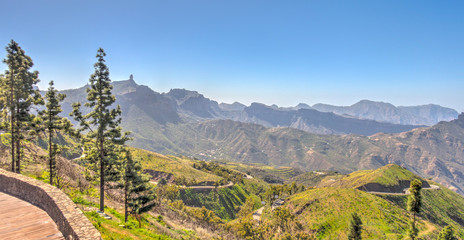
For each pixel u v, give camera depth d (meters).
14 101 40.78
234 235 95.69
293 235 97.94
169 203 135.50
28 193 18.53
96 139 39.81
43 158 46.41
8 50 38.41
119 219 37.78
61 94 40.66
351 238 68.44
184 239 43.41
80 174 64.25
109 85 38.22
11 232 13.52
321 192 139.00
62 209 14.21
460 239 108.38
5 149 56.12
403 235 87.62
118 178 39.94
